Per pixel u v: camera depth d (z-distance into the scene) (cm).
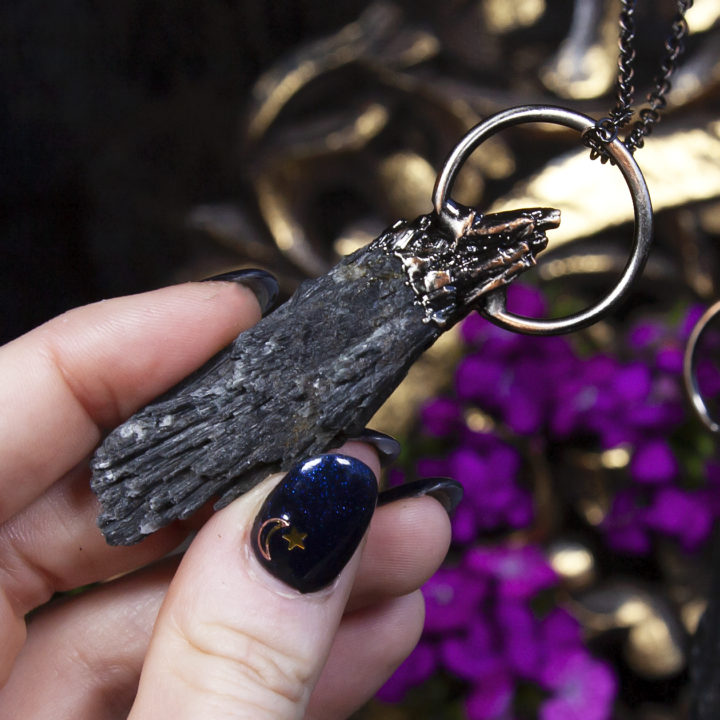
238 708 14
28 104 30
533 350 23
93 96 30
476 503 23
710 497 22
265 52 30
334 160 28
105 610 19
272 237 29
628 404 22
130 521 15
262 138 28
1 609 18
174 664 14
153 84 30
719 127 26
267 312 18
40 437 17
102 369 17
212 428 15
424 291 15
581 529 24
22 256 31
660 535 24
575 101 27
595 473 23
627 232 27
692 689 19
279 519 14
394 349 15
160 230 31
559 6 27
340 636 19
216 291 17
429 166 28
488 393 23
